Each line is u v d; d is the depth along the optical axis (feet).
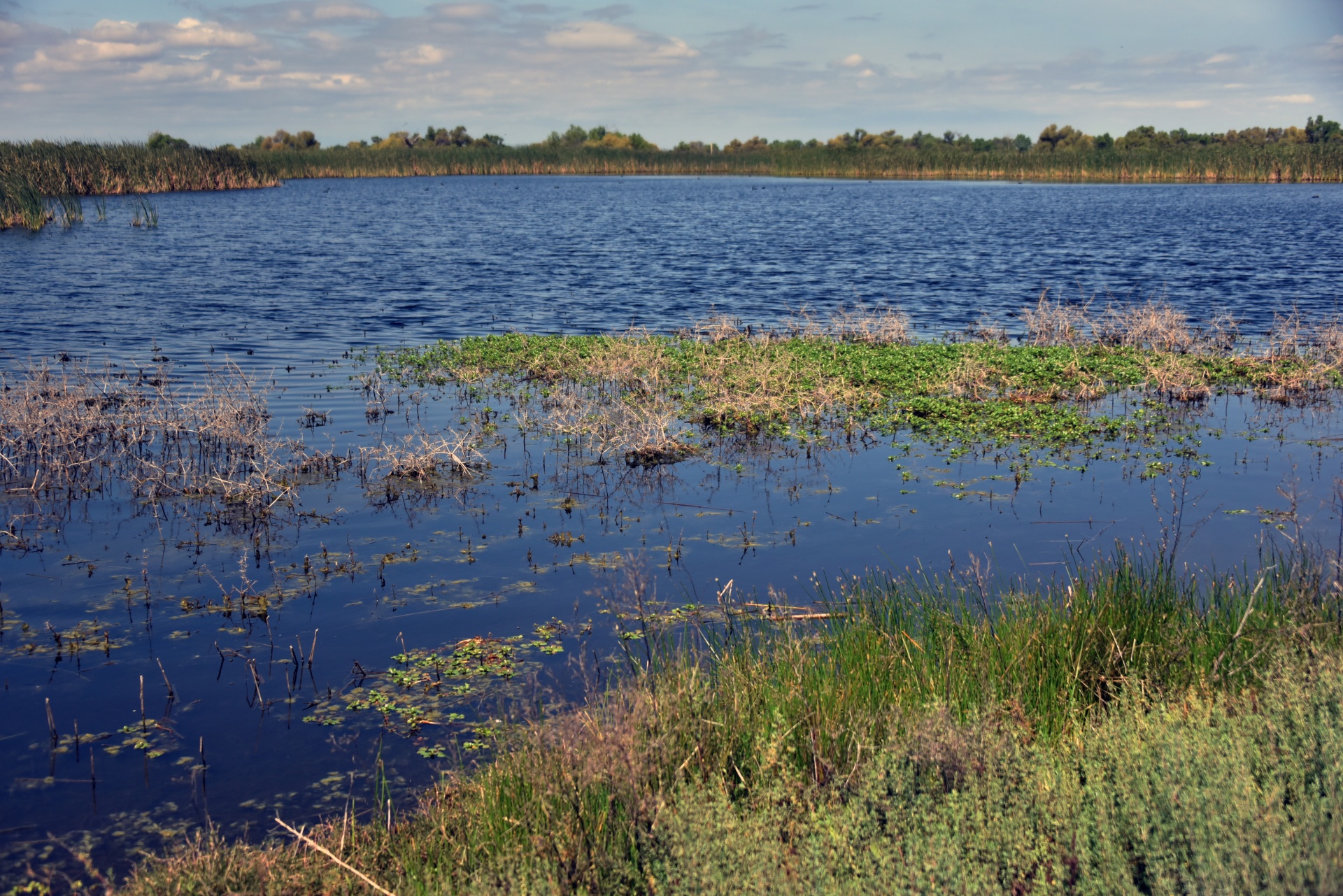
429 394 57.31
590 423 49.80
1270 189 298.97
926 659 22.59
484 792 19.01
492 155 435.53
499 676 25.59
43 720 23.70
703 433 49.93
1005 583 30.17
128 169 233.55
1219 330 75.82
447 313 88.07
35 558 33.53
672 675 21.59
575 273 117.08
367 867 17.43
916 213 219.61
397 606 29.94
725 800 15.72
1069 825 14.51
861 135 526.16
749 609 28.71
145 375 60.49
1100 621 23.40
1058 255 135.23
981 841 14.19
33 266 108.68
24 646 27.32
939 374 60.49
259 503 39.32
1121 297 97.35
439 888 16.03
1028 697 21.06
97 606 29.84
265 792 20.90
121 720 23.75
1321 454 44.62
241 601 30.19
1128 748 16.67
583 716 19.02
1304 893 12.07
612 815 16.71
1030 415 51.16
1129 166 354.54
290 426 50.21
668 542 34.88
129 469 43.27
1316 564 26.66
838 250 144.56
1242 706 18.37
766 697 20.89
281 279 106.32
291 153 392.06
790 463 44.47
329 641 27.78
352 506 39.09
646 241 156.04
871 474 42.70
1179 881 13.26
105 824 19.84
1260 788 14.92
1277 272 115.34
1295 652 19.90
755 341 71.61
